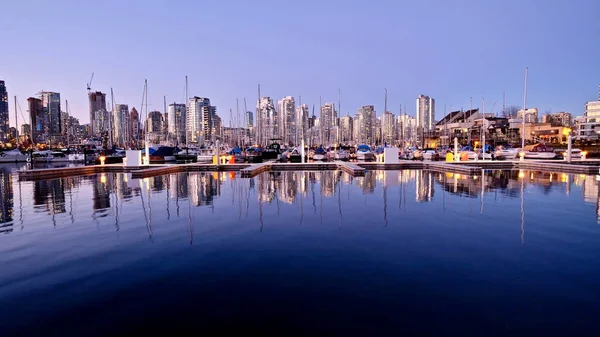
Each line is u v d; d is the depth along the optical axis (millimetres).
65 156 58562
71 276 5555
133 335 3928
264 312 4402
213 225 8773
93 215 10078
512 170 25656
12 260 6297
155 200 12727
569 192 13938
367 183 17734
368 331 3961
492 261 6031
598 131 84688
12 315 4367
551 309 4375
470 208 10734
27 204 12070
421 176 21438
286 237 7641
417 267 5797
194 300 4730
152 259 6316
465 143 70938
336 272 5633
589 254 6336
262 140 73250
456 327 4016
